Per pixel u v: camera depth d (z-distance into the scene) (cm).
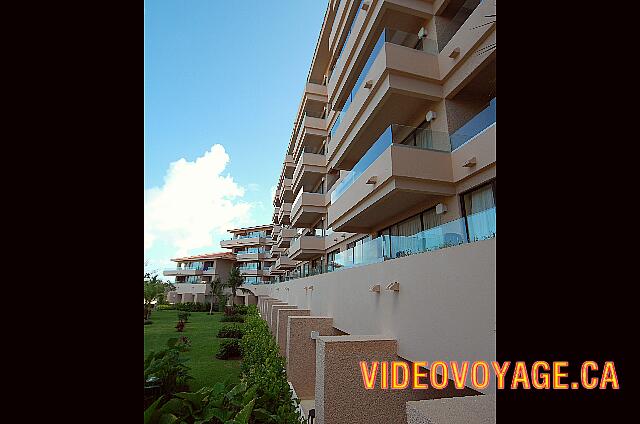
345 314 906
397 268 604
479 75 889
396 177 867
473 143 809
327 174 2380
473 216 470
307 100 2564
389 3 1048
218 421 534
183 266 6481
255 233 6288
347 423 581
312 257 2773
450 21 1045
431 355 481
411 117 1131
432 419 267
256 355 1121
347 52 1405
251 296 5141
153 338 2047
